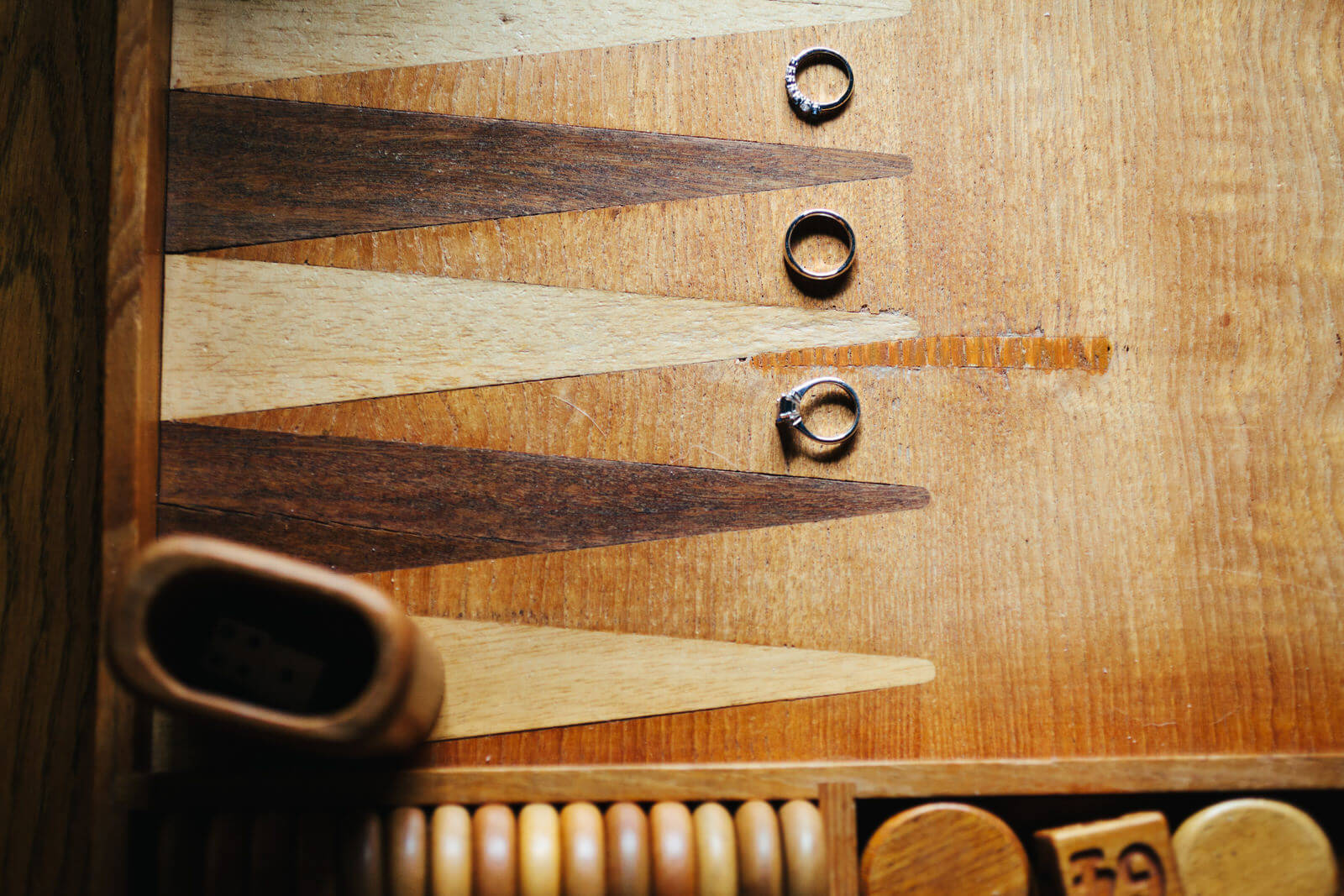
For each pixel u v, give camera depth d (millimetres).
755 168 507
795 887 462
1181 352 507
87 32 523
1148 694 493
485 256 500
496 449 494
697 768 474
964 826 472
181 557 421
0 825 493
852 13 515
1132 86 516
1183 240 511
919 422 501
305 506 487
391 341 496
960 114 513
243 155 499
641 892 458
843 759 485
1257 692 494
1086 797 487
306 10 506
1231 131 516
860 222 507
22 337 511
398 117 504
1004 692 491
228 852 455
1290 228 512
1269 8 520
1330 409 506
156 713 472
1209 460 503
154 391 483
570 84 508
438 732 479
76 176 519
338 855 457
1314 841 478
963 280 507
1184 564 499
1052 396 504
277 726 420
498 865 457
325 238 498
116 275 474
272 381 491
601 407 497
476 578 489
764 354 501
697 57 511
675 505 495
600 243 503
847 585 494
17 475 506
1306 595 499
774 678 489
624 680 486
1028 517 499
